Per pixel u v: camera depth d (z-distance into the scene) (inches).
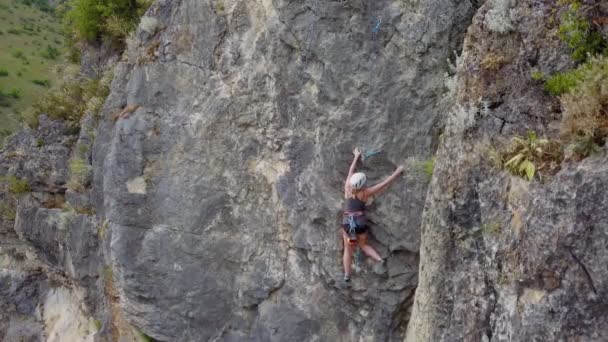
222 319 331.3
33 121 518.0
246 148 323.0
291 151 305.4
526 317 183.6
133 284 346.6
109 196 354.9
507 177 200.1
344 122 284.2
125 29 449.4
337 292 295.7
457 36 265.0
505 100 209.2
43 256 485.4
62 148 476.1
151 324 346.9
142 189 346.6
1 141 1147.3
